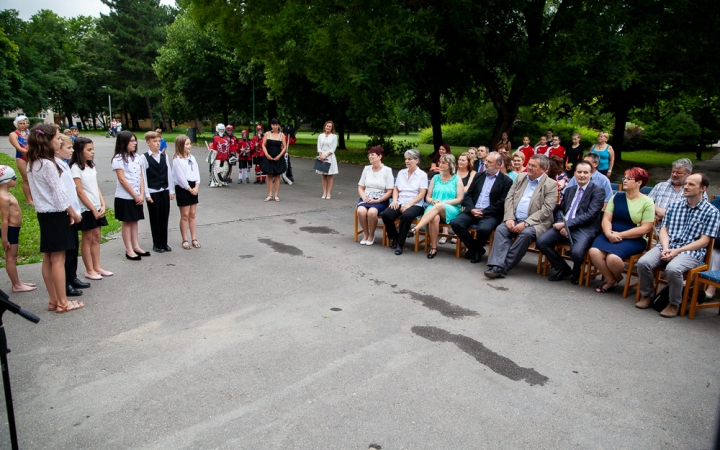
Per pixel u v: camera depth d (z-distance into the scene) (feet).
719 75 52.85
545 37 49.70
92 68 186.50
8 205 16.96
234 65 98.78
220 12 57.06
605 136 36.32
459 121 132.05
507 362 13.12
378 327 15.19
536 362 13.17
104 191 41.29
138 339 14.16
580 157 42.37
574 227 19.86
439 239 26.89
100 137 136.87
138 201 21.12
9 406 8.73
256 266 21.38
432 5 46.60
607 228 18.66
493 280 20.12
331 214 33.22
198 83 111.04
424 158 74.74
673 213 17.37
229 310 16.39
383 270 21.11
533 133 111.86
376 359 13.14
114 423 10.34
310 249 24.34
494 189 22.50
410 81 45.09
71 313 15.96
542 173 20.71
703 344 14.48
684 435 10.23
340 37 46.39
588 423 10.56
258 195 40.27
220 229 28.27
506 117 55.57
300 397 11.32
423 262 22.50
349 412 10.75
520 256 20.39
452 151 102.63
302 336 14.47
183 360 12.98
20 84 160.56
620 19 42.98
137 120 218.18
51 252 15.51
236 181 48.52
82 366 12.63
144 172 21.61
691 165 20.71
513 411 10.92
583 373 12.65
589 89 43.04
